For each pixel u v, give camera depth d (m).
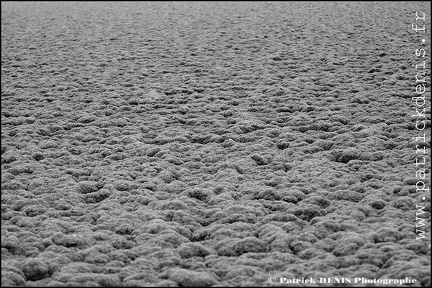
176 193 6.39
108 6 22.05
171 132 8.22
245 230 5.48
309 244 5.16
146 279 4.70
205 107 9.24
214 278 4.70
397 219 5.46
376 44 12.95
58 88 10.56
